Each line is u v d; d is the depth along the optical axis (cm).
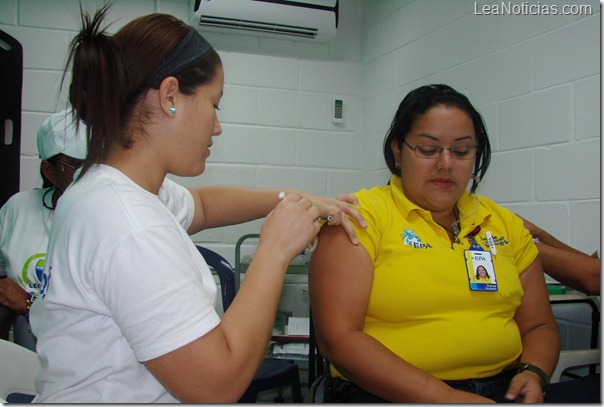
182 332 55
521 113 168
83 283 59
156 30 67
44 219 150
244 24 240
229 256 245
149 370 58
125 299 55
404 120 111
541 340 108
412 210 106
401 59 238
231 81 250
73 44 67
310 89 263
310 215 75
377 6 259
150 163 68
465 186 108
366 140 269
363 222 100
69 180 141
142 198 62
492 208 119
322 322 96
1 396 82
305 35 252
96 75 64
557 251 128
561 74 152
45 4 222
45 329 65
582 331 154
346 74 269
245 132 252
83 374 62
